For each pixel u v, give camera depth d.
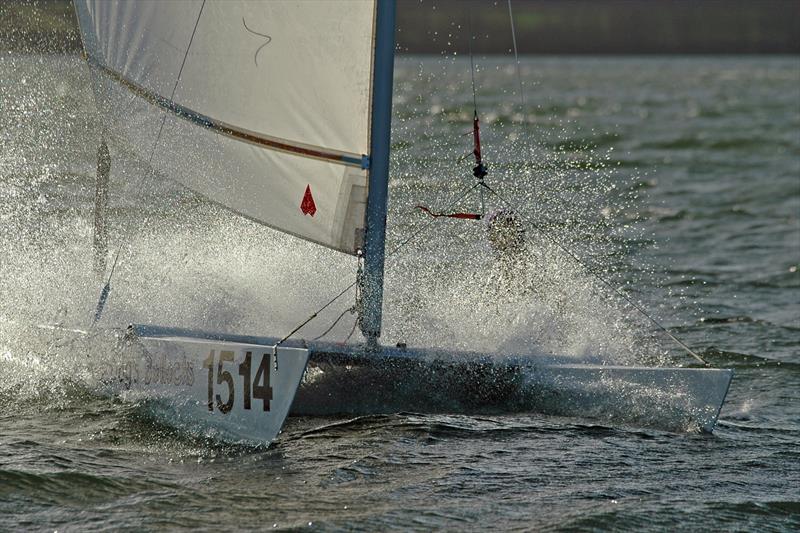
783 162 95.06
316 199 27.39
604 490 23.67
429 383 29.05
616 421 28.47
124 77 28.73
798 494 23.84
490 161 63.09
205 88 27.81
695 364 34.59
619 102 192.62
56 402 28.14
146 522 21.44
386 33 26.66
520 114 140.88
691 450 26.56
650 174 84.06
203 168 28.36
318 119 27.00
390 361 27.62
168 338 27.33
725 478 24.72
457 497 23.03
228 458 24.94
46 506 22.09
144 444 25.59
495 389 29.00
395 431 27.03
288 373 25.22
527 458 25.52
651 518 22.27
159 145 28.77
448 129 96.81
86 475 23.42
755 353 36.44
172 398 26.88
